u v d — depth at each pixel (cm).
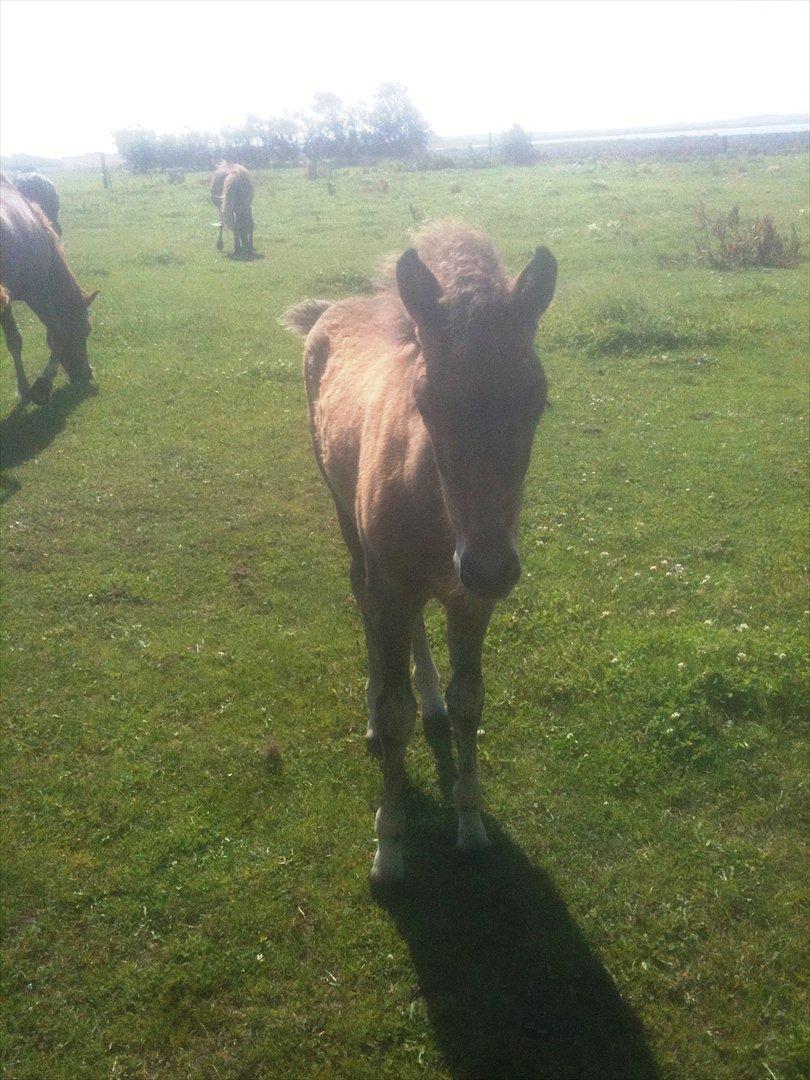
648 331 476
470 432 122
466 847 173
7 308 394
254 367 462
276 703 216
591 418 382
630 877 166
